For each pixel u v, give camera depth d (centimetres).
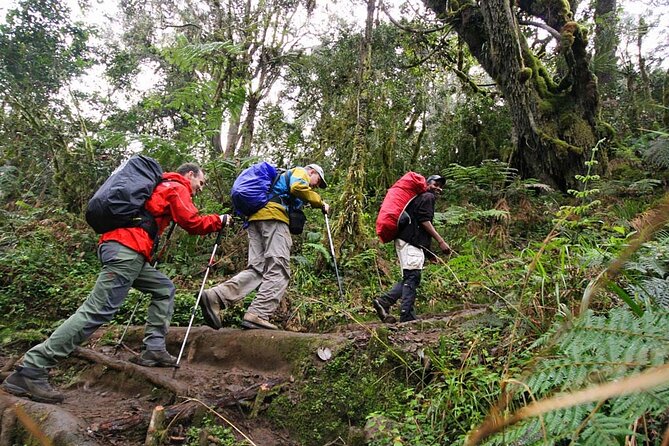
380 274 613
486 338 320
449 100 1220
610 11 1202
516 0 1005
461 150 1066
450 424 259
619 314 159
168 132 1382
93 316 319
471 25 1024
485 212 666
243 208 441
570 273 335
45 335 465
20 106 848
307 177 455
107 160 820
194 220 364
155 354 368
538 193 886
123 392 349
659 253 290
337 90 1065
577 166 875
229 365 387
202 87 804
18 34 1519
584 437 140
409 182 466
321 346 347
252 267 441
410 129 1072
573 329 163
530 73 896
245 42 1021
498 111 1088
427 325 385
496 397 245
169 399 326
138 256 338
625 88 1170
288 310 525
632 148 839
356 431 285
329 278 610
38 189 880
